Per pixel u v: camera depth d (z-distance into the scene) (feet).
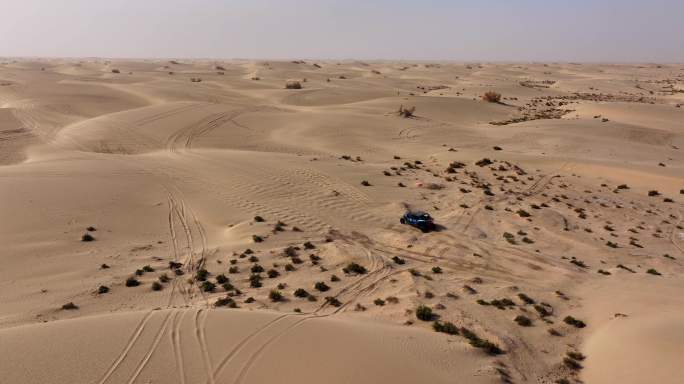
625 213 114.52
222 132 189.57
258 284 71.05
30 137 185.57
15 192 102.53
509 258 85.30
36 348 41.63
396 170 140.97
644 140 201.05
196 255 82.12
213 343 43.96
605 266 84.99
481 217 106.73
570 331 59.72
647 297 69.46
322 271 76.59
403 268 79.00
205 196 111.65
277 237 90.58
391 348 46.91
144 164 135.85
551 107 312.09
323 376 39.45
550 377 49.29
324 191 118.42
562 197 123.75
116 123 191.83
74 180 114.52
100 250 82.02
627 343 53.21
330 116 221.25
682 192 128.77
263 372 39.68
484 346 52.16
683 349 48.98
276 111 232.53
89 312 60.34
